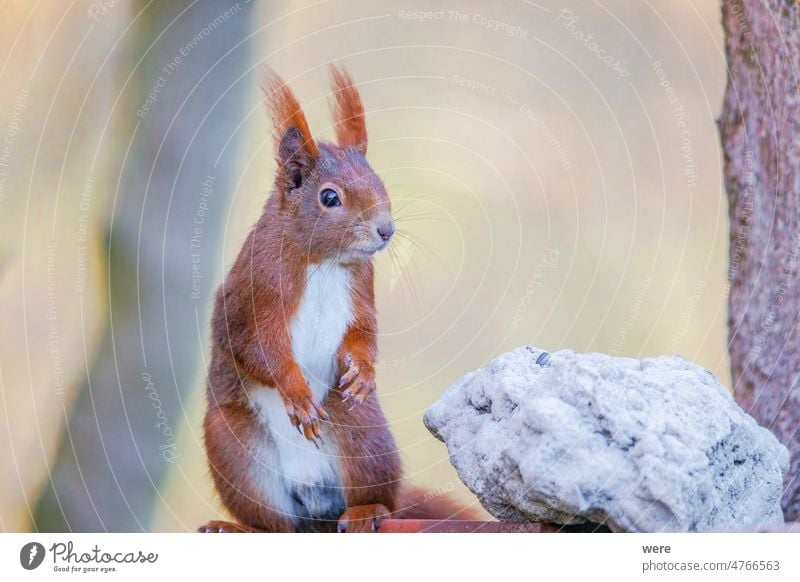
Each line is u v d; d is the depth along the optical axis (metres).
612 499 4.39
